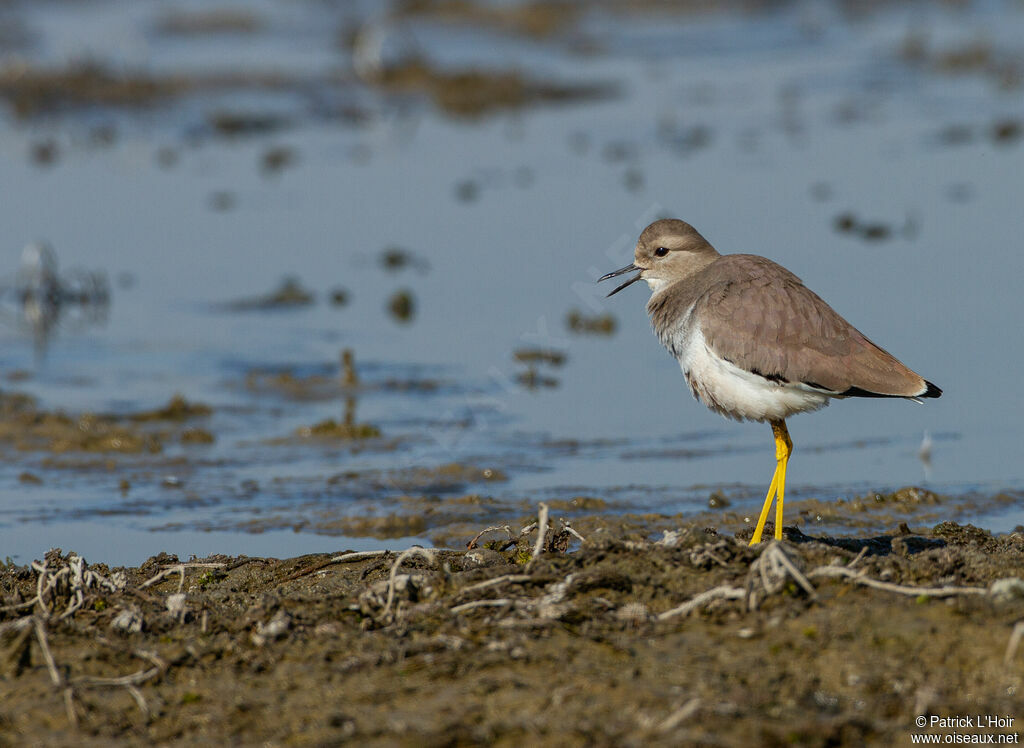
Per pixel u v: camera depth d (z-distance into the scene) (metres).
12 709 7.23
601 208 21.00
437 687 7.16
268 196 22.58
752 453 13.27
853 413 14.37
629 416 14.38
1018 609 7.38
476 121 27.53
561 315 17.48
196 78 29.70
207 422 14.24
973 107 26.84
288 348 16.62
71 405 14.66
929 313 16.23
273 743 6.79
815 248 18.61
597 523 11.08
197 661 7.66
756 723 6.56
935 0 40.19
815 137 24.92
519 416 14.39
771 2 39.88
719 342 9.70
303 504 11.91
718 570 8.18
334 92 29.48
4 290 18.64
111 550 10.76
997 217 20.00
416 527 11.27
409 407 14.68
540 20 36.69
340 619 8.10
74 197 22.52
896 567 8.16
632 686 6.94
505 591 8.16
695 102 28.52
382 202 22.02
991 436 13.38
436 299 18.12
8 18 34.62
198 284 18.88
